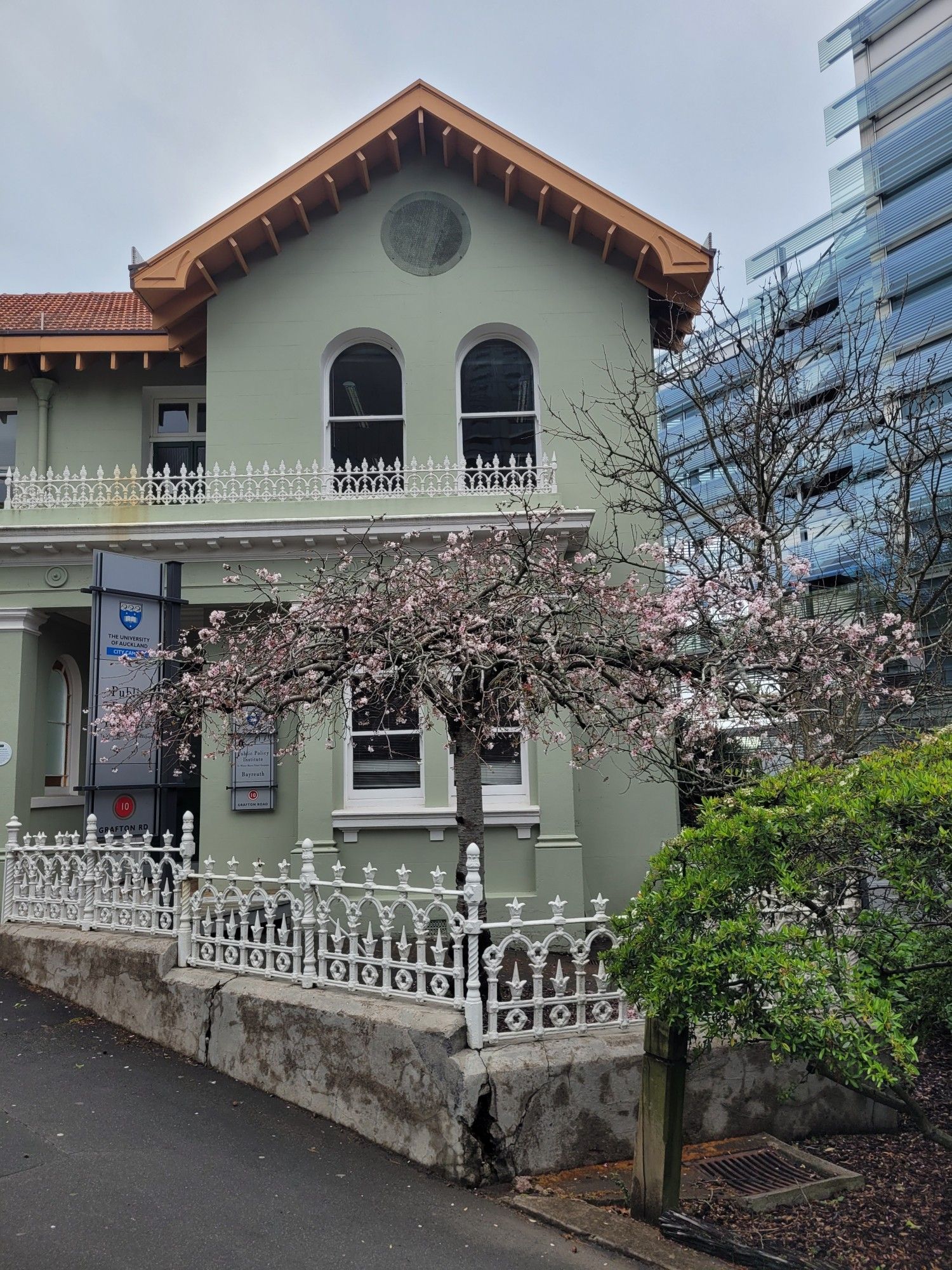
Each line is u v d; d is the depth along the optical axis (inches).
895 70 968.9
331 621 265.4
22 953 332.5
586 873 431.5
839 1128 236.1
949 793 162.9
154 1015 282.7
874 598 421.1
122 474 511.2
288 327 472.1
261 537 410.3
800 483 443.8
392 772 427.5
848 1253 176.2
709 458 571.2
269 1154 215.8
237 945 277.9
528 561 272.4
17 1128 219.0
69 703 520.4
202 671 313.6
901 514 435.5
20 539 412.5
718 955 169.2
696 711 245.4
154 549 417.7
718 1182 205.2
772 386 444.8
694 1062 204.7
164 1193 193.5
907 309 803.4
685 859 194.2
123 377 517.7
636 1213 193.6
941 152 888.3
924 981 193.9
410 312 474.0
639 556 450.3
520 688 258.7
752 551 380.8
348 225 479.2
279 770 438.9
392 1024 226.7
